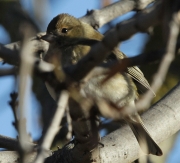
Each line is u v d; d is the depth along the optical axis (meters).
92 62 6.46
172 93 11.98
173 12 5.53
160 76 5.58
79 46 11.98
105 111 6.86
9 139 11.15
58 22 13.05
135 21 5.76
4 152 10.89
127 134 11.06
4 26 14.43
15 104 7.41
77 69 6.61
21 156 5.44
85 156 9.26
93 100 7.66
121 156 10.73
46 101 13.67
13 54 5.96
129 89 12.04
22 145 5.45
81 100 7.49
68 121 8.32
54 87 6.61
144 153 10.99
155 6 5.88
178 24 5.51
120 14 13.65
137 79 12.33
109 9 13.62
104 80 6.20
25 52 5.38
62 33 12.84
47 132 5.57
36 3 11.02
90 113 8.09
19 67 5.41
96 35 13.38
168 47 5.49
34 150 6.79
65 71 6.65
